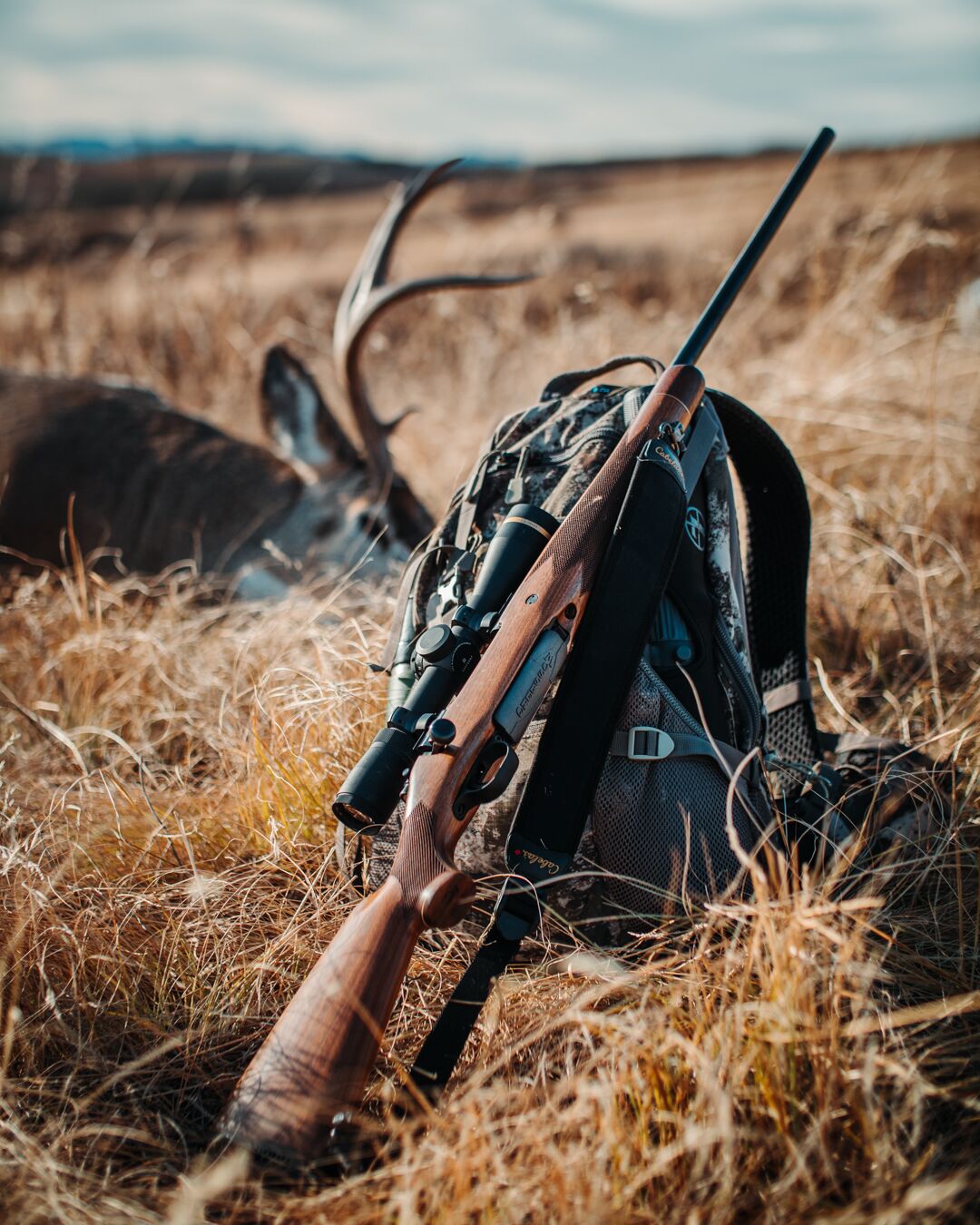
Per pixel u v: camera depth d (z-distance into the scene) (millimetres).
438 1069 1689
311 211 25141
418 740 1795
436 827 1700
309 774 2584
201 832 2572
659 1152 1577
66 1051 2002
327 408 4648
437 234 16688
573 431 2293
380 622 3336
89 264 10453
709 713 2121
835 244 6711
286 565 4254
